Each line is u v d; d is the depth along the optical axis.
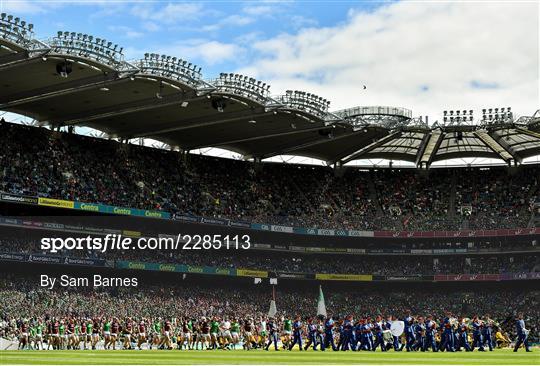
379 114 83.88
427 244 98.06
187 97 69.69
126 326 51.59
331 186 100.25
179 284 87.69
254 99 73.75
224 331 50.09
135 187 82.94
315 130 84.81
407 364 30.14
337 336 55.16
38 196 70.06
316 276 91.19
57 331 52.03
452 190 100.56
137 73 64.12
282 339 51.22
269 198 94.69
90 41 60.53
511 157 97.69
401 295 96.06
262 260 91.94
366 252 94.25
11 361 30.69
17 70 61.81
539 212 94.44
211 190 90.81
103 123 80.62
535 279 91.25
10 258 68.25
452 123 85.00
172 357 35.62
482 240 97.56
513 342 70.06
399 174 102.81
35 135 77.88
